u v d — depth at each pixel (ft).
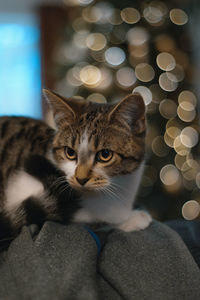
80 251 1.03
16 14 3.65
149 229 1.26
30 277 0.91
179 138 2.21
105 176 1.25
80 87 2.20
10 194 1.24
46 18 3.51
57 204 1.18
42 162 1.30
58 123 1.34
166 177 2.22
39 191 1.21
